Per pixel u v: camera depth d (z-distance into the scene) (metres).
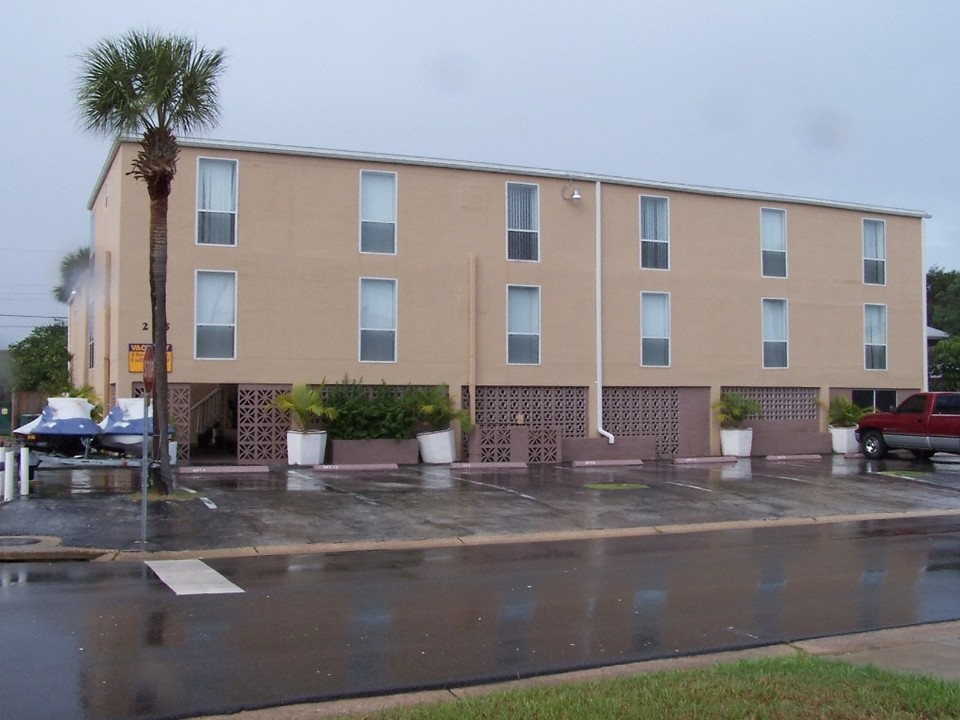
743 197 30.09
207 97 16.91
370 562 12.13
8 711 6.11
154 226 16.98
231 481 20.11
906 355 32.78
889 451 29.69
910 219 33.19
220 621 8.58
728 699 6.08
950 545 13.95
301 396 23.41
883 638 8.42
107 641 7.81
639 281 28.50
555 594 10.06
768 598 9.98
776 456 29.17
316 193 24.95
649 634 8.38
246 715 6.14
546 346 27.19
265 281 24.39
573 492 19.48
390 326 25.61
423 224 25.95
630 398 28.44
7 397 40.81
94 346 27.50
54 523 14.21
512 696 6.17
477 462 25.38
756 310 30.20
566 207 27.62
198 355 23.77
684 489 20.30
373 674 7.03
